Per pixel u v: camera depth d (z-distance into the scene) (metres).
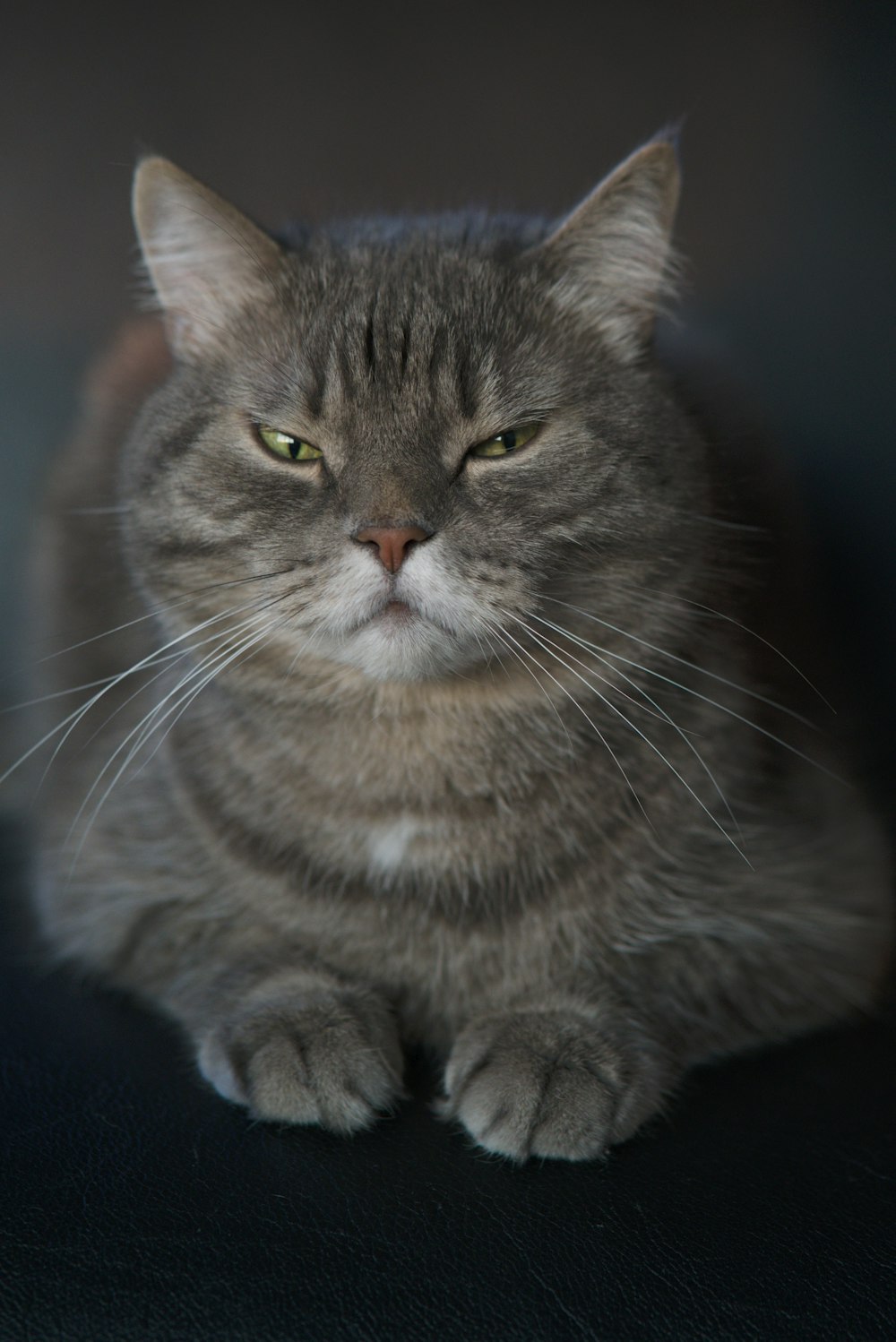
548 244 0.50
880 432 0.70
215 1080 0.48
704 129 0.72
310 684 0.50
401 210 0.63
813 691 0.58
